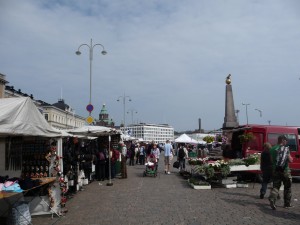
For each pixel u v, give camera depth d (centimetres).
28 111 830
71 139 1412
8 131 738
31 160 984
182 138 3131
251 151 1652
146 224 817
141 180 1828
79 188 1463
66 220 889
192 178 1609
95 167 1861
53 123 8550
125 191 1400
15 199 834
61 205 1020
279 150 983
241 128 1722
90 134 1788
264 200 1135
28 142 985
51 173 983
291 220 838
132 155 3177
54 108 8612
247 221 830
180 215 909
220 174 1502
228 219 854
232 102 3167
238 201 1118
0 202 835
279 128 1680
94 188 1515
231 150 1816
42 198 948
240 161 1555
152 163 2034
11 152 958
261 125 1692
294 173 1669
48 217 932
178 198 1196
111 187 1544
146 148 3338
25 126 798
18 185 769
